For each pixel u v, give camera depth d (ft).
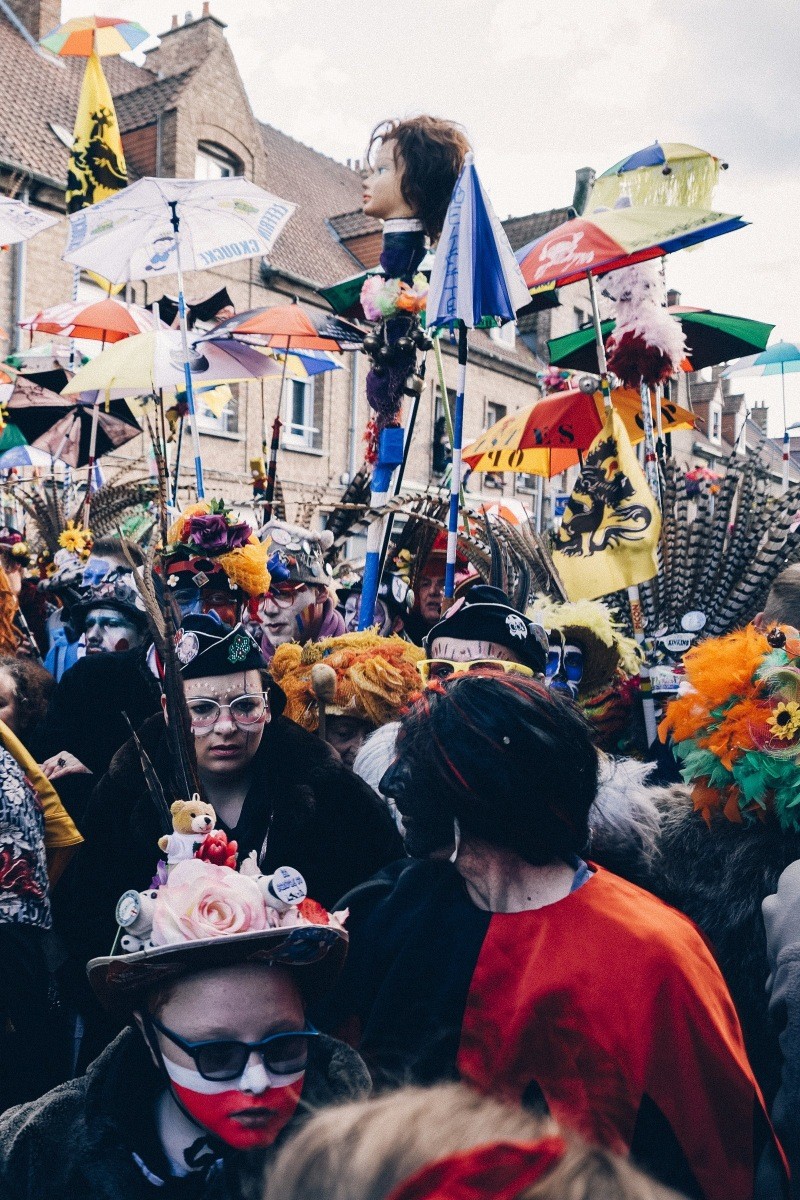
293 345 14.16
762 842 5.53
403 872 4.86
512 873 4.36
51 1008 7.58
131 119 52.11
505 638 6.79
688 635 9.43
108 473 25.55
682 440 56.80
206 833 4.42
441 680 4.73
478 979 4.14
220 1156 3.64
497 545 9.08
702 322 14.06
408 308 10.24
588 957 4.06
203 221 12.82
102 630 10.69
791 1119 4.29
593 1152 1.60
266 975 3.79
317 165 67.56
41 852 7.31
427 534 11.83
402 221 10.14
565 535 9.92
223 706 6.70
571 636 8.98
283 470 53.93
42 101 47.44
